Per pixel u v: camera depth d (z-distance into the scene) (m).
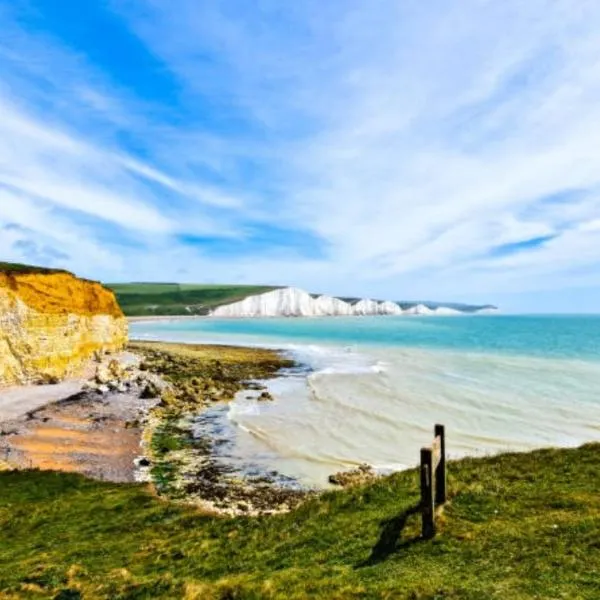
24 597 12.08
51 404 42.72
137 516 19.20
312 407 44.75
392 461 30.11
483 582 9.23
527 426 36.50
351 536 12.56
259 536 14.52
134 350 83.06
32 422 36.94
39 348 50.06
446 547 10.92
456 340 118.44
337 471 28.80
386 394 49.66
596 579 8.90
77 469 27.91
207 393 50.34
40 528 18.31
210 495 25.23
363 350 94.69
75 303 59.97
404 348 98.19
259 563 12.41
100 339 66.94
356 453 31.73
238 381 59.12
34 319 49.94
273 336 136.62
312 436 35.59
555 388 50.28
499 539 10.94
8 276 50.16
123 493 22.64
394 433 35.91
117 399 46.12
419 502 13.67
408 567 10.30
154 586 11.70
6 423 36.22
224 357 81.12
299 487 26.61
